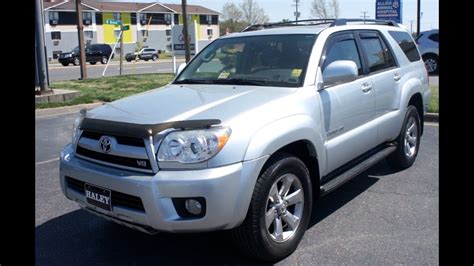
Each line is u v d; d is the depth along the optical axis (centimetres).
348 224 444
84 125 372
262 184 347
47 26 6588
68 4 6812
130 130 337
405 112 582
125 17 7462
